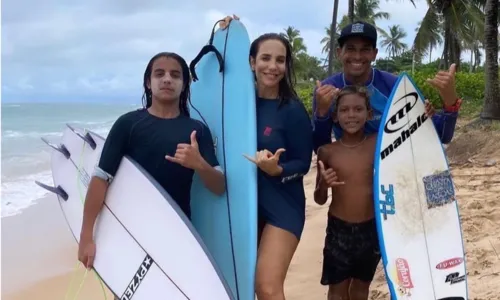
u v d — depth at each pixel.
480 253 4.42
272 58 2.94
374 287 4.35
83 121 50.31
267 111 3.04
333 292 3.34
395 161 3.11
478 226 5.23
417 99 3.26
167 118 2.96
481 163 8.52
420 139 3.24
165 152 2.89
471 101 17.31
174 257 2.83
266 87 3.08
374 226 3.15
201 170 2.85
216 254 3.12
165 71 2.90
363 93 3.06
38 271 6.30
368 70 3.26
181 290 2.80
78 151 3.77
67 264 6.59
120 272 2.92
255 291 2.81
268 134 2.96
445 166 3.29
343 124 3.09
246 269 2.90
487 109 10.54
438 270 3.08
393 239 3.00
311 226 6.70
